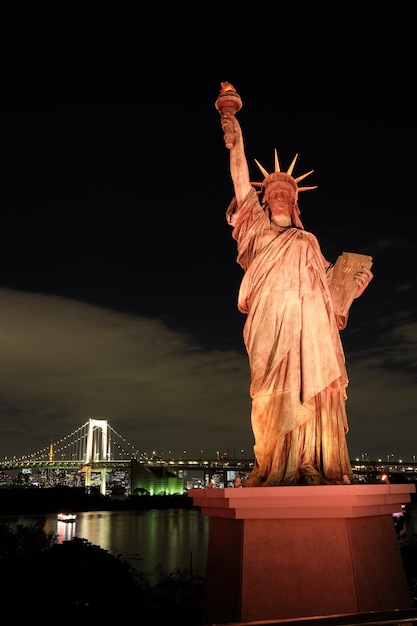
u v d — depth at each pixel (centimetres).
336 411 2078
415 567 3506
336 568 1680
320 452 2017
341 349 2198
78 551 3653
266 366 2073
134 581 3731
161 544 10875
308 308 2116
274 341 2086
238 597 1692
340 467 2011
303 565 1692
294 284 2130
